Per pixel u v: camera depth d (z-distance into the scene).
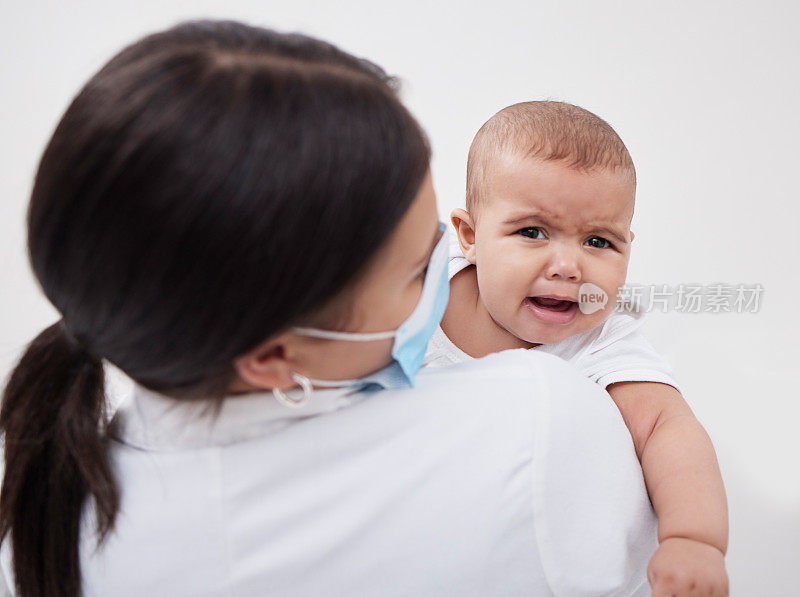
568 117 0.92
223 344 0.47
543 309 0.90
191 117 0.44
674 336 1.57
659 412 0.83
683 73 1.74
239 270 0.45
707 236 1.73
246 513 0.56
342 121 0.46
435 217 0.55
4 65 1.80
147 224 0.44
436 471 0.56
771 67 1.70
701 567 0.62
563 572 0.58
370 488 0.56
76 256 0.46
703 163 1.74
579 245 0.88
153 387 0.54
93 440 0.58
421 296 0.60
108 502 0.57
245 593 0.57
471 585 0.57
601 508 0.60
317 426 0.56
